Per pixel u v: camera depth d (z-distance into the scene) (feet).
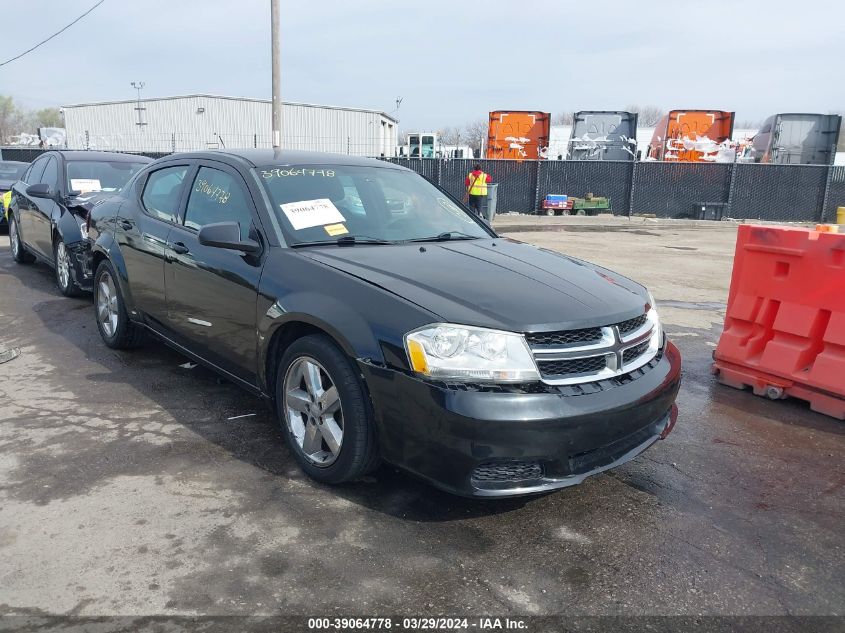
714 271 35.27
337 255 11.43
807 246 14.97
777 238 15.48
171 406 14.01
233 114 131.75
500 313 9.45
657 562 9.12
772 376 15.74
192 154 15.17
